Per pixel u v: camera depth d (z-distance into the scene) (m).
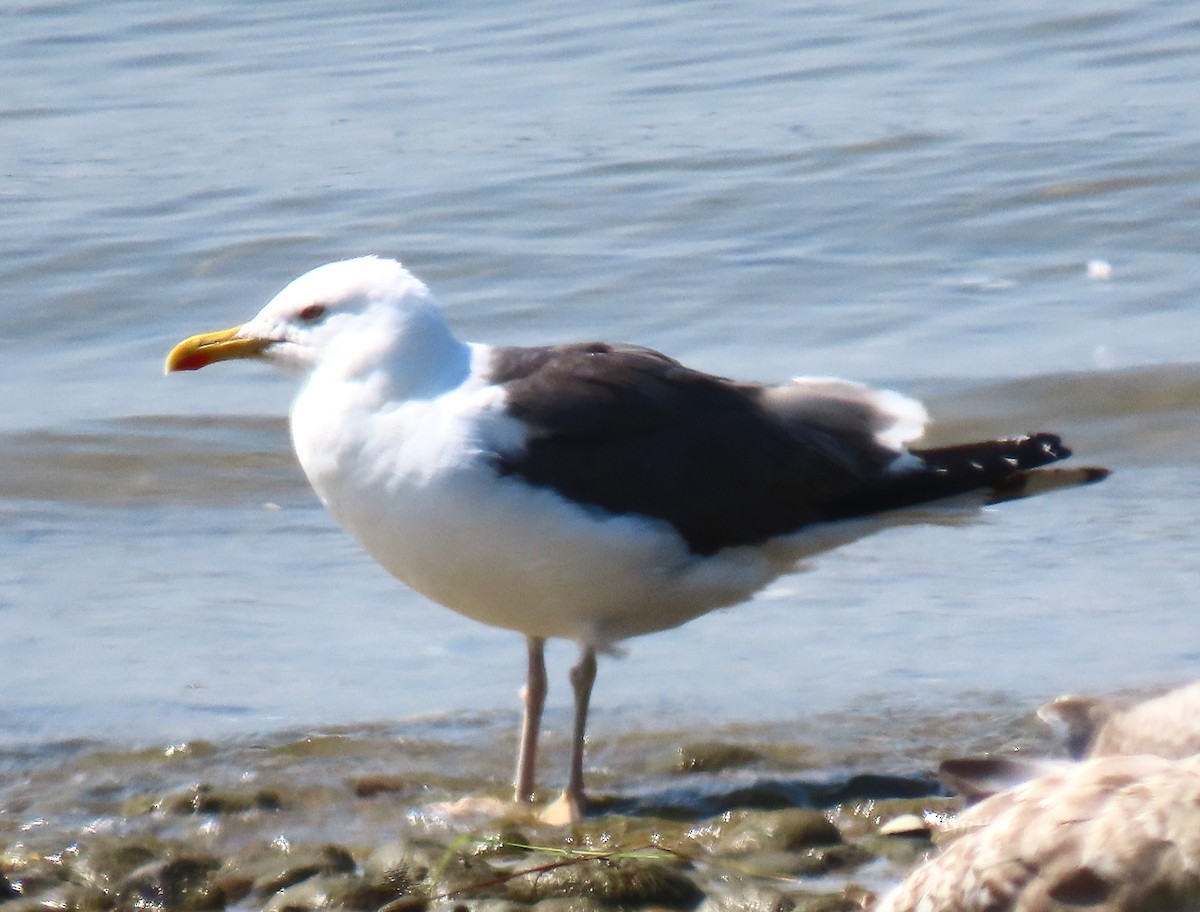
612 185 23.14
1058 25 28.16
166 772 10.64
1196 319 19.36
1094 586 13.54
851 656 12.40
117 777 10.57
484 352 9.92
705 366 18.92
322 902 8.75
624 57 28.11
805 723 11.25
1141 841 6.43
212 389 18.58
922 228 21.80
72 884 9.05
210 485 16.47
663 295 20.48
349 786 10.41
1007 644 12.49
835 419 10.30
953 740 10.88
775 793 10.15
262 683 12.09
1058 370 18.22
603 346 10.26
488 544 9.62
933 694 11.64
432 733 11.27
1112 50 27.19
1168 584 13.49
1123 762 6.91
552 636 10.30
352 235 22.02
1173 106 24.70
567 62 28.00
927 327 19.53
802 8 29.75
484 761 10.88
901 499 10.30
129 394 18.45
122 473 16.75
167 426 17.59
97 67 28.50
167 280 21.19
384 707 11.70
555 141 24.69
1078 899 6.45
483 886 8.77
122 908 8.88
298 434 9.94
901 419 10.41
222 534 15.30
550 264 21.17
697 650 12.63
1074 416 17.58
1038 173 22.80
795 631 12.91
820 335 19.52
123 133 25.75
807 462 10.12
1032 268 20.81
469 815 10.00
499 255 21.39
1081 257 21.03
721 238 21.70
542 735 11.25
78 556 14.81
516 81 27.33
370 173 23.81
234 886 9.09
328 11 30.67
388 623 13.20
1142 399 17.70
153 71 28.34
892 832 9.50
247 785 10.40
